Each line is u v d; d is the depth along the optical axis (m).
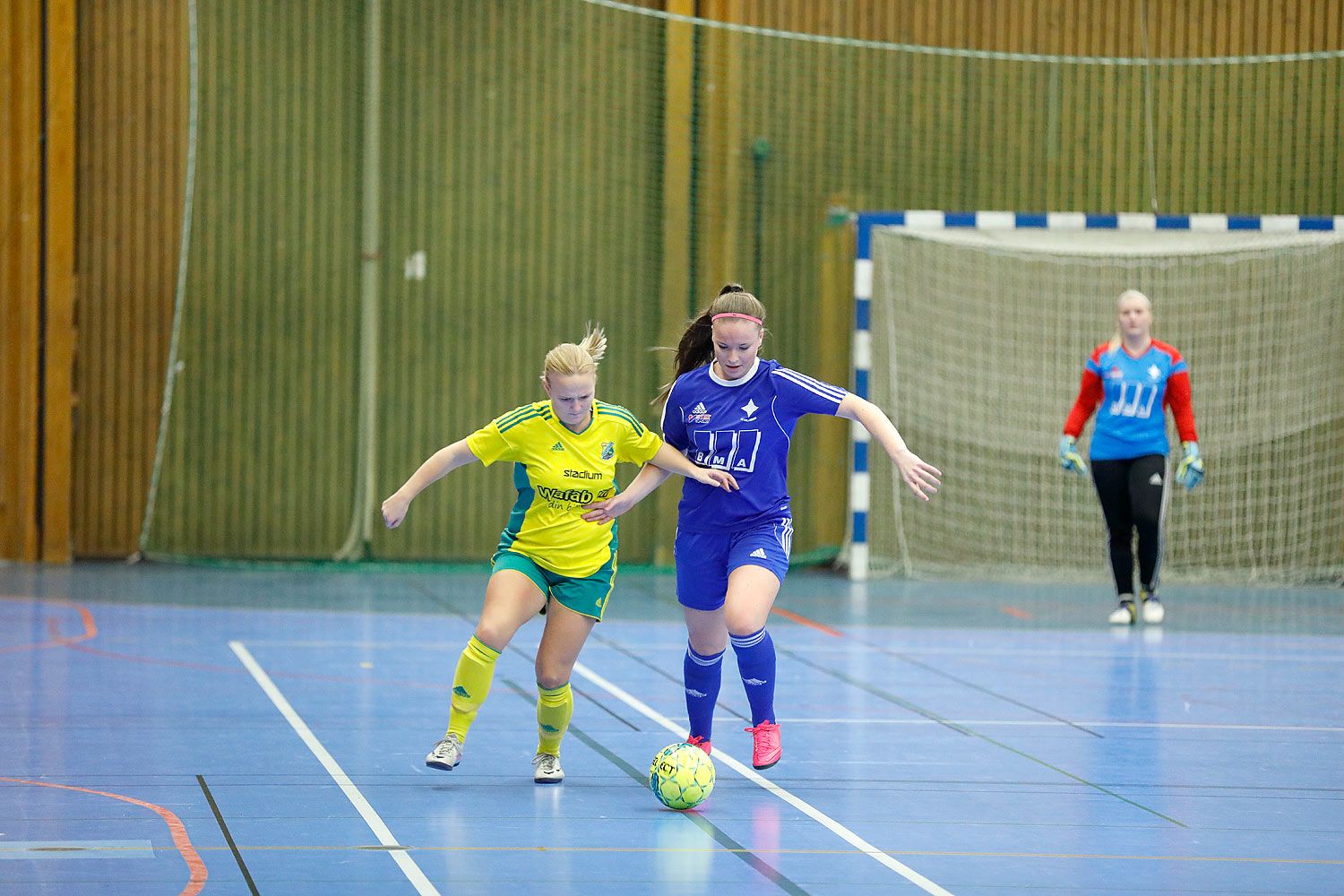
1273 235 20.36
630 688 11.40
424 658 12.91
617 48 21.44
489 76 21.17
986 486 21.95
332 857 6.43
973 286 21.81
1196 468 15.98
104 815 7.15
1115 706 11.00
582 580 8.09
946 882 6.21
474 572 20.53
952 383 21.84
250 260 20.69
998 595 19.11
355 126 20.86
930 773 8.54
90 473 20.56
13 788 7.75
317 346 20.92
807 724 10.11
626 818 7.29
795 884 6.13
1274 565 21.70
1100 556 22.17
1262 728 10.15
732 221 21.58
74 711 10.06
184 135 20.39
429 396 21.22
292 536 20.95
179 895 5.81
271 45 20.61
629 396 21.61
